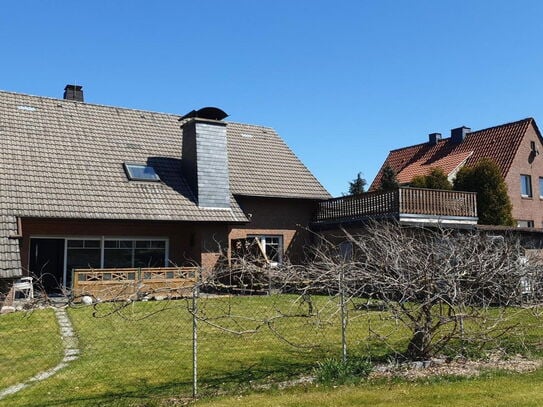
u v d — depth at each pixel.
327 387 7.02
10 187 17.28
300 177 24.12
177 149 22.64
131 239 19.73
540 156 31.59
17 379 7.61
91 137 21.09
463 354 8.59
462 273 8.27
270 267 8.45
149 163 21.16
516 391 6.68
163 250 20.36
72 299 7.88
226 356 8.86
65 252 18.44
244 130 26.06
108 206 18.34
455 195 20.38
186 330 11.05
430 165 33.75
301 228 23.39
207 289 15.05
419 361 8.14
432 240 10.15
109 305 14.19
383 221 17.92
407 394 6.62
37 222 17.84
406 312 7.91
